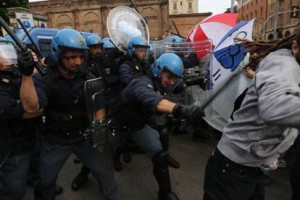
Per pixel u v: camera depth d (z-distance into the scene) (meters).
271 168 1.68
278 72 1.24
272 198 2.85
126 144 3.43
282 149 1.54
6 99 1.95
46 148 2.25
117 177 3.42
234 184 1.65
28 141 2.18
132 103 2.46
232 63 3.55
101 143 2.33
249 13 37.81
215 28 4.55
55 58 2.07
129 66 3.08
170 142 4.44
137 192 3.08
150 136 2.69
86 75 2.27
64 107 2.17
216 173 1.71
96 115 2.30
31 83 1.88
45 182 2.29
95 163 2.40
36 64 1.94
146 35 4.69
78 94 2.18
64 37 2.00
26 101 1.90
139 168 3.63
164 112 1.66
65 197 3.01
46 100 2.06
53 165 2.26
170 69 2.36
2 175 2.13
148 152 2.70
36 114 2.08
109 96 3.38
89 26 34.12
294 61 1.28
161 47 4.74
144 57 3.20
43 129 2.29
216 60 3.73
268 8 29.58
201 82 3.98
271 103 1.16
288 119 1.12
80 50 2.04
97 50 3.90
